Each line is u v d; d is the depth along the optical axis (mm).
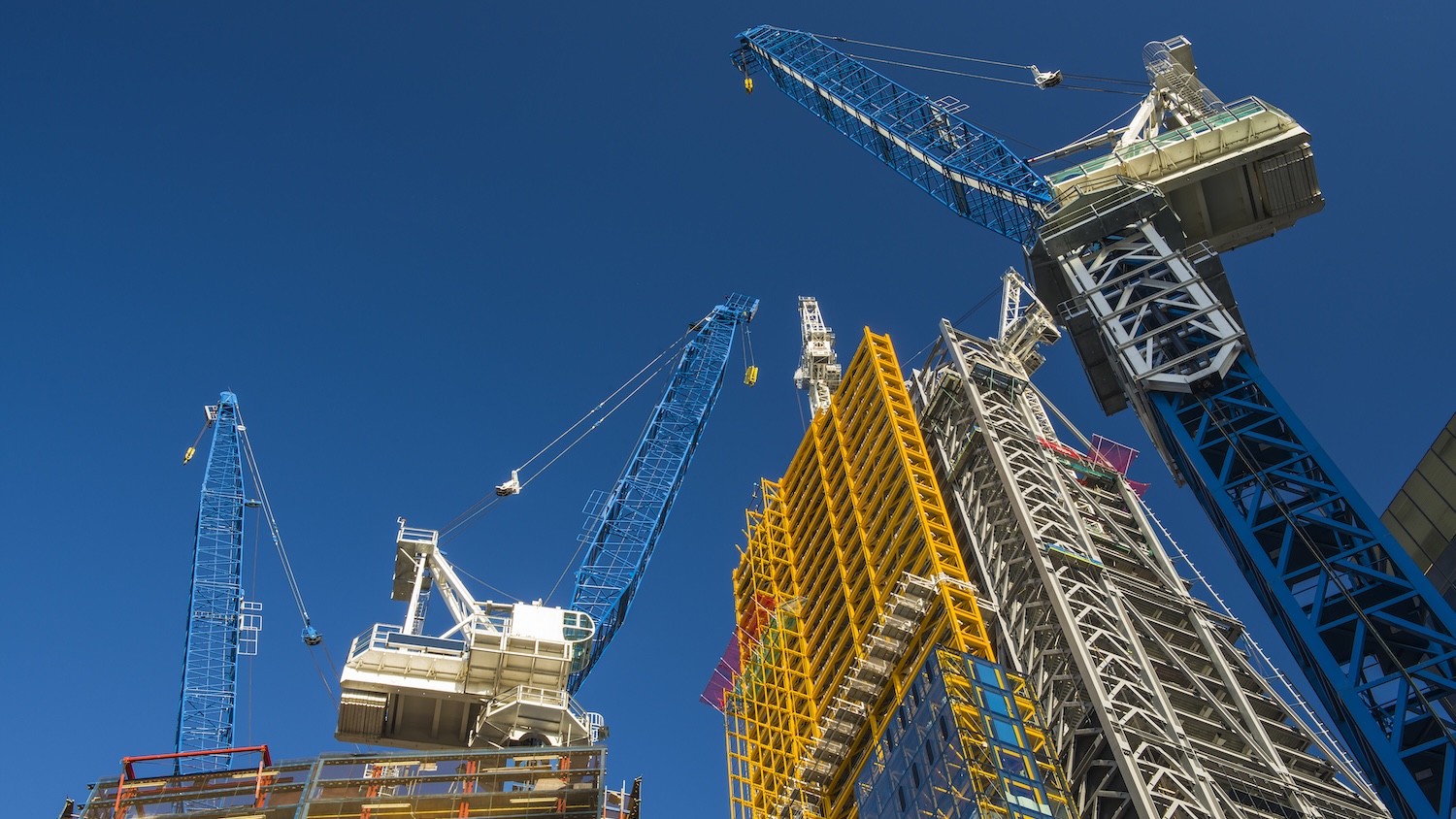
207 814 99750
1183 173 118125
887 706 115625
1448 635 78125
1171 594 116312
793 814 121375
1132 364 104062
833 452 166250
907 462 140000
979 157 145000
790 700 145375
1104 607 110250
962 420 142500
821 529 160625
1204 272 111188
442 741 126938
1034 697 105438
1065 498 125562
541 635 130750
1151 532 128250
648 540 167375
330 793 101250
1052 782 95125
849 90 159000
